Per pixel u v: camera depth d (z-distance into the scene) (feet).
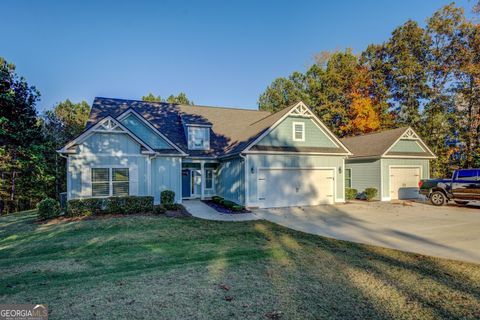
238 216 39.81
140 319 11.66
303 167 50.67
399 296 14.08
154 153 45.93
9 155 66.64
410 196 63.16
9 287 15.31
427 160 65.31
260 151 46.65
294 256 21.17
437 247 24.09
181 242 25.44
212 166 61.57
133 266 18.85
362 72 99.76
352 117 96.48
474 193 46.06
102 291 14.57
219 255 21.38
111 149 43.78
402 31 91.97
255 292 14.40
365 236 28.32
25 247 23.82
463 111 80.89
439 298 13.89
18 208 80.89
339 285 15.44
